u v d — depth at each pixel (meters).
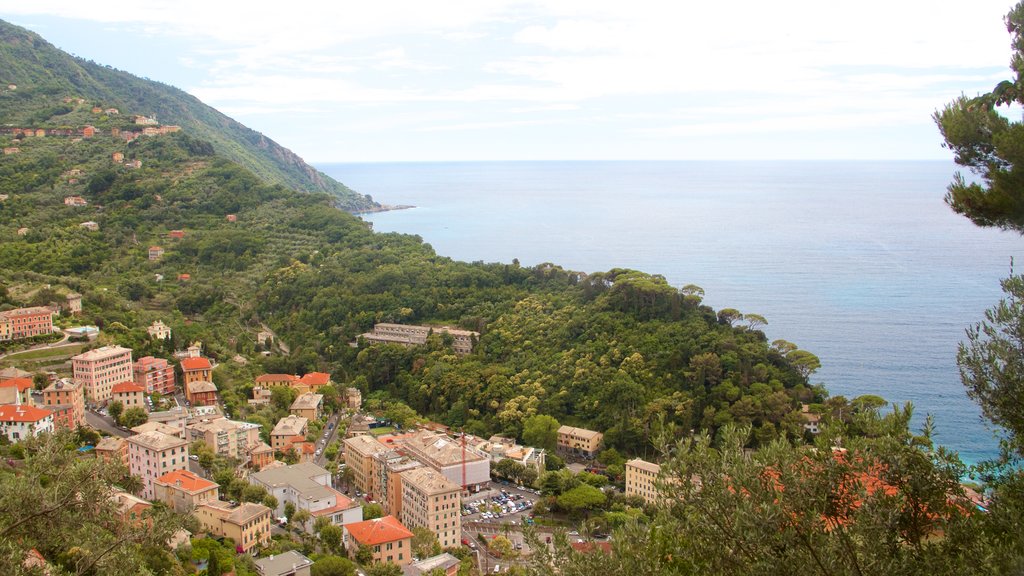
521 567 156.38
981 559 49.00
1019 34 64.25
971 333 60.09
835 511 54.34
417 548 179.50
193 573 143.00
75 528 73.44
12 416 191.62
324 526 178.50
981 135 64.62
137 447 193.88
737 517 51.59
